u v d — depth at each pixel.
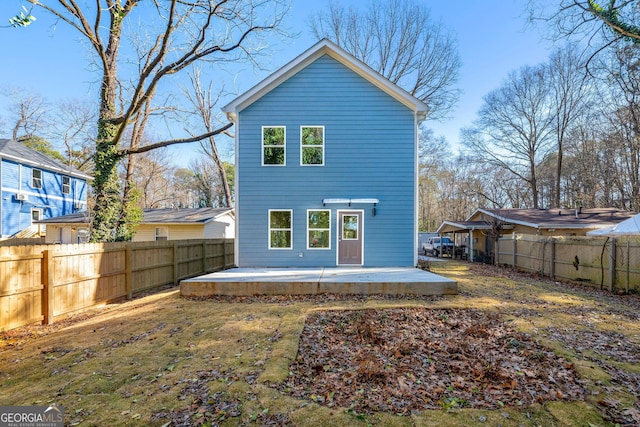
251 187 11.62
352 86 11.68
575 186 28.50
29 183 20.42
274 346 4.75
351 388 3.57
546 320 5.90
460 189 39.31
